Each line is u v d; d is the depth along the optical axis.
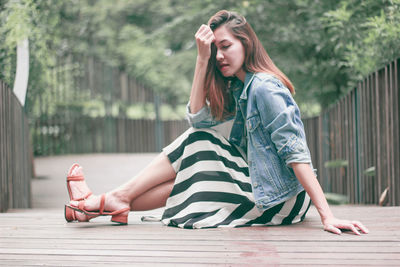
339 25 5.07
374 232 1.91
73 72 11.41
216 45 2.13
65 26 12.49
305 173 1.96
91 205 2.24
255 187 2.09
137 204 2.30
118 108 13.16
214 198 2.15
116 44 16.03
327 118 5.78
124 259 1.60
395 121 3.06
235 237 1.88
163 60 15.87
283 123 1.97
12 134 4.03
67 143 11.21
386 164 3.36
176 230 2.06
